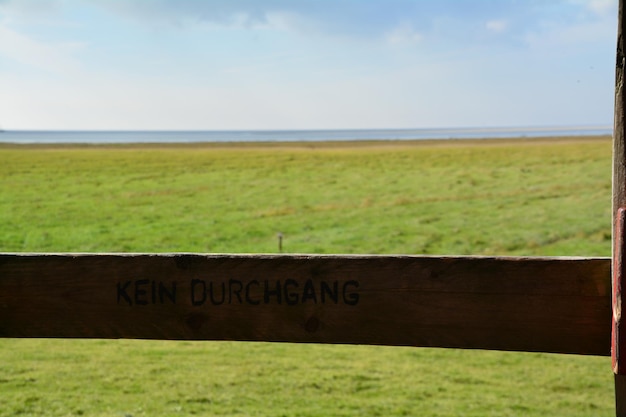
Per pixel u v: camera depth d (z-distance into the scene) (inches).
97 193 1828.2
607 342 101.7
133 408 414.6
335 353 609.6
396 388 489.1
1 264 113.7
